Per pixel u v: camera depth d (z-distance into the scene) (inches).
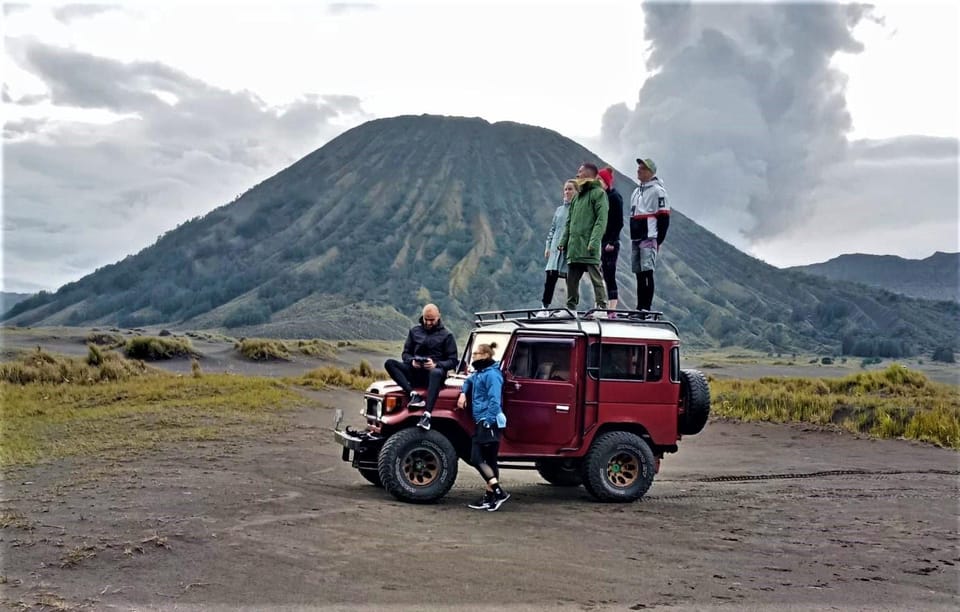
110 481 407.5
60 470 439.8
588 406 419.2
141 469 445.4
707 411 441.1
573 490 466.0
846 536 355.3
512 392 413.1
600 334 422.0
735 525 371.9
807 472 552.1
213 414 713.6
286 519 339.3
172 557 282.2
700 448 677.3
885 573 299.7
